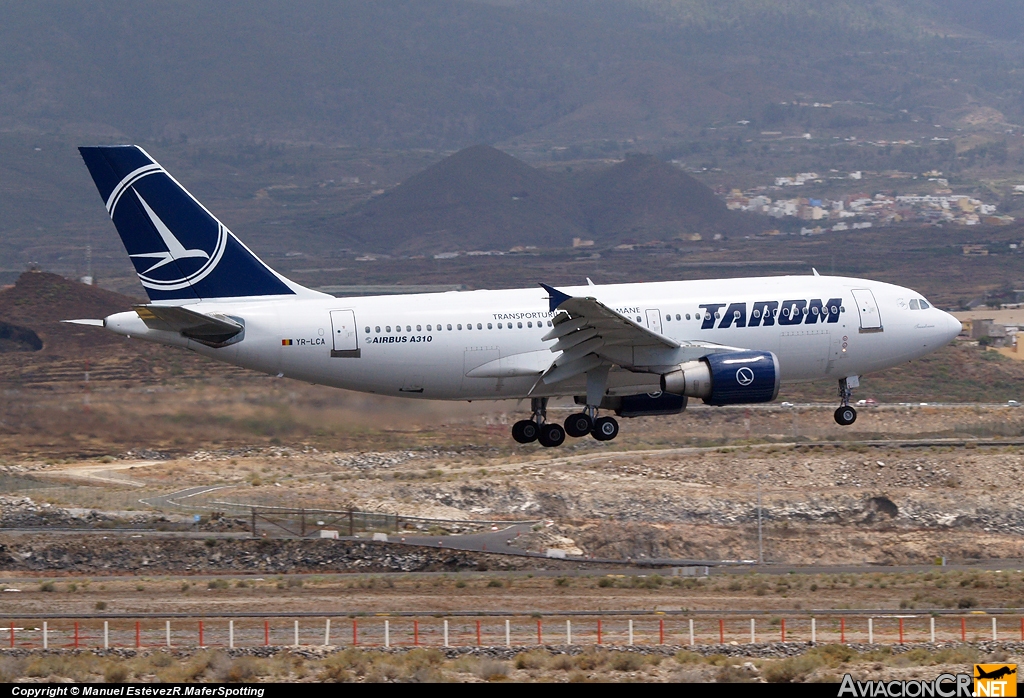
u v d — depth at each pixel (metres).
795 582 163.62
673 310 174.12
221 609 139.00
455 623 130.12
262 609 139.38
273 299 170.88
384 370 169.00
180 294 168.25
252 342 166.00
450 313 170.50
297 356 167.00
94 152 165.12
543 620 132.62
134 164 166.25
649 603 145.50
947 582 163.88
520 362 171.00
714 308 175.25
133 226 167.00
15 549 180.62
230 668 101.56
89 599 146.75
